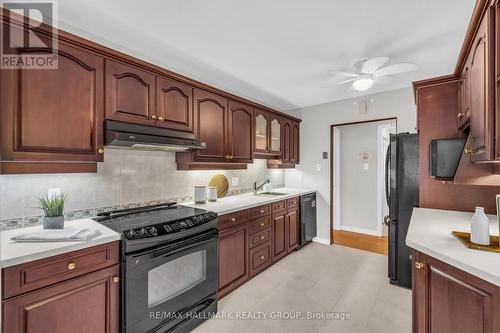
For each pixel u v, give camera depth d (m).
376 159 4.30
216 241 2.10
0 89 1.27
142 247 1.55
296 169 4.25
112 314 1.45
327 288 2.47
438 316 1.15
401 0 1.50
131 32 1.88
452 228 1.51
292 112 4.28
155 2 1.53
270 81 2.94
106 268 1.43
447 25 1.75
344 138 4.66
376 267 2.96
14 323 1.12
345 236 4.25
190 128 2.29
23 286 1.14
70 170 1.60
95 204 1.93
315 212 3.96
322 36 1.93
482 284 0.94
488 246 1.16
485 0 1.10
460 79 1.84
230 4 1.55
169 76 2.10
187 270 1.85
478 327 0.96
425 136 2.13
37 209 1.64
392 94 3.22
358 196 4.51
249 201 2.79
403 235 2.48
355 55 2.24
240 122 2.90
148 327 1.58
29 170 1.43
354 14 1.64
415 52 2.16
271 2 1.53
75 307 1.31
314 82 2.96
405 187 2.47
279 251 3.12
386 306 2.16
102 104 1.67
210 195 2.76
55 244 1.29
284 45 2.07
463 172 1.61
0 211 1.51
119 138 1.64
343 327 1.89
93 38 1.94
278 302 2.22
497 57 1.02
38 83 1.40
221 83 3.00
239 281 2.46
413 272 1.36
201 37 1.95
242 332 1.84
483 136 1.15
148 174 2.29
